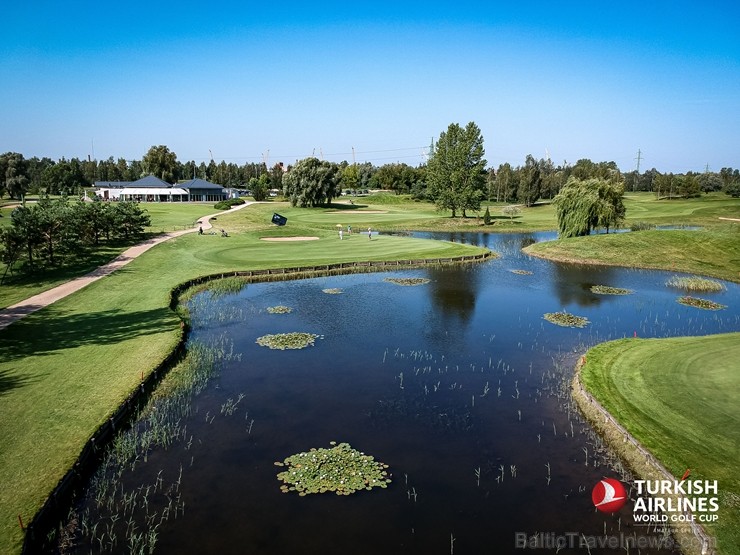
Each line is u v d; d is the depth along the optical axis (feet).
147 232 213.46
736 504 42.04
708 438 52.24
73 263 144.56
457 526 42.42
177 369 74.95
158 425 58.90
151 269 142.72
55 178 476.54
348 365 78.89
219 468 50.31
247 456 52.54
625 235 198.80
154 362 72.90
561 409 64.39
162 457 52.24
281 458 52.31
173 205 357.82
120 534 40.86
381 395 68.03
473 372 76.79
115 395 61.67
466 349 87.30
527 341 92.02
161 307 102.99
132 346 79.30
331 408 63.93
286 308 112.57
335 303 117.70
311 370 76.59
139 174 616.80
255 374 74.79
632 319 107.96
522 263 178.60
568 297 127.24
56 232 139.85
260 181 512.22
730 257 170.81
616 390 65.62
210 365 77.46
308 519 42.93
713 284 142.31
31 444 50.08
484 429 59.00
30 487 43.39
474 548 39.91
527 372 77.10
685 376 68.59
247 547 39.58
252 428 58.59
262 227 246.27
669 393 63.41
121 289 117.91
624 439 54.54
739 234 185.98
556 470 50.70
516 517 43.62
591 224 212.02
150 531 41.16
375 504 45.01
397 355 83.71
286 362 79.66
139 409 62.34
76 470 47.01
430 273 157.07
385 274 155.12
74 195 438.40
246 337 92.12
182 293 122.62
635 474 49.70
